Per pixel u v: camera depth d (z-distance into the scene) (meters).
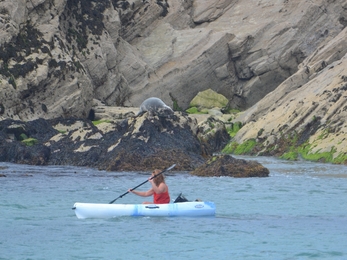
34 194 97.00
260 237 67.81
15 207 85.00
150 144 139.25
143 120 144.75
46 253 61.38
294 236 68.38
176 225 73.31
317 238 67.56
